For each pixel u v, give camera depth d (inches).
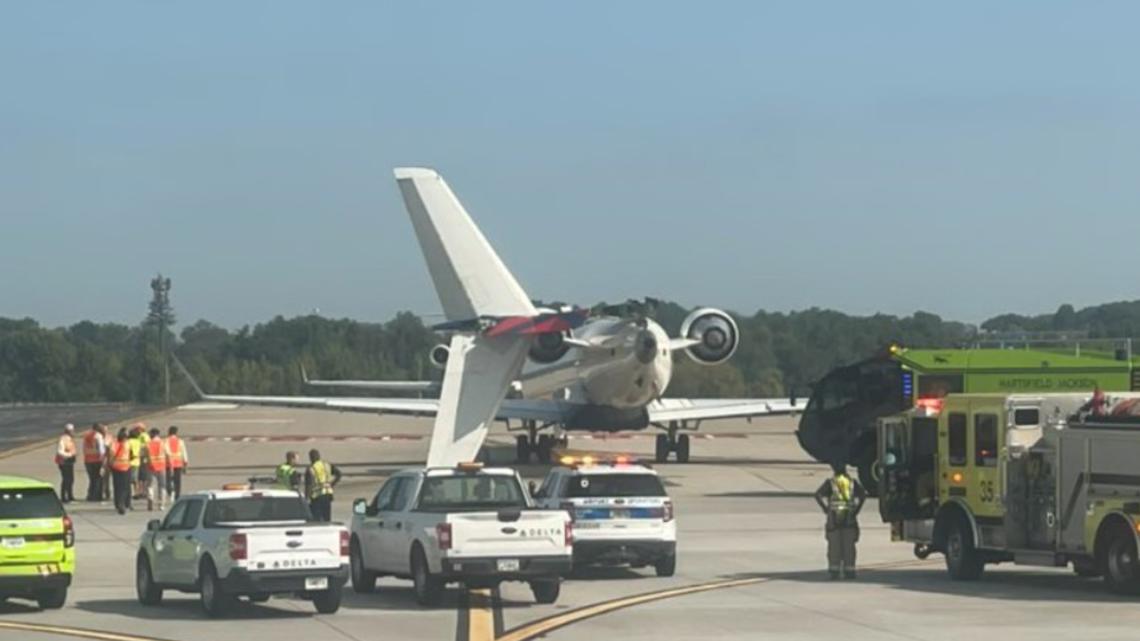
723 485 2068.2
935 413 1119.6
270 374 7322.8
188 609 972.6
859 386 1857.8
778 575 1140.5
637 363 2097.7
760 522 1579.7
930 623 864.9
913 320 6151.6
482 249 2054.6
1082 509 988.6
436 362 2524.6
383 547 1015.0
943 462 1095.6
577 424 2271.2
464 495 982.4
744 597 1002.1
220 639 826.8
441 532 934.4
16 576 934.4
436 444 1815.9
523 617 910.4
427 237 2055.9
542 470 2295.8
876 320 6200.8
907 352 1704.0
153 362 7445.9
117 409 5418.3
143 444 1811.0
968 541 1073.5
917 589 1040.2
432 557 941.2
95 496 1918.1
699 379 4889.3
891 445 1142.3
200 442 3159.5
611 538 1092.5
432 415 2476.6
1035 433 1035.3
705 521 1589.6
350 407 2470.5
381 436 3444.9
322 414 4790.8
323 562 912.9
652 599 993.5
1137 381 1647.4
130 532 1526.8
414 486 992.9
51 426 3880.4
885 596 1000.2
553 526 944.3
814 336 6215.6
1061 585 1061.1
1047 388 1684.3
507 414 2288.4
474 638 824.3
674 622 880.3
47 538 943.7
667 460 2513.5
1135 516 950.4
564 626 867.4
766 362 6038.4
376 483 2123.5
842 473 1110.4
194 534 938.7
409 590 1075.3
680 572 1163.9
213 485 2079.2
